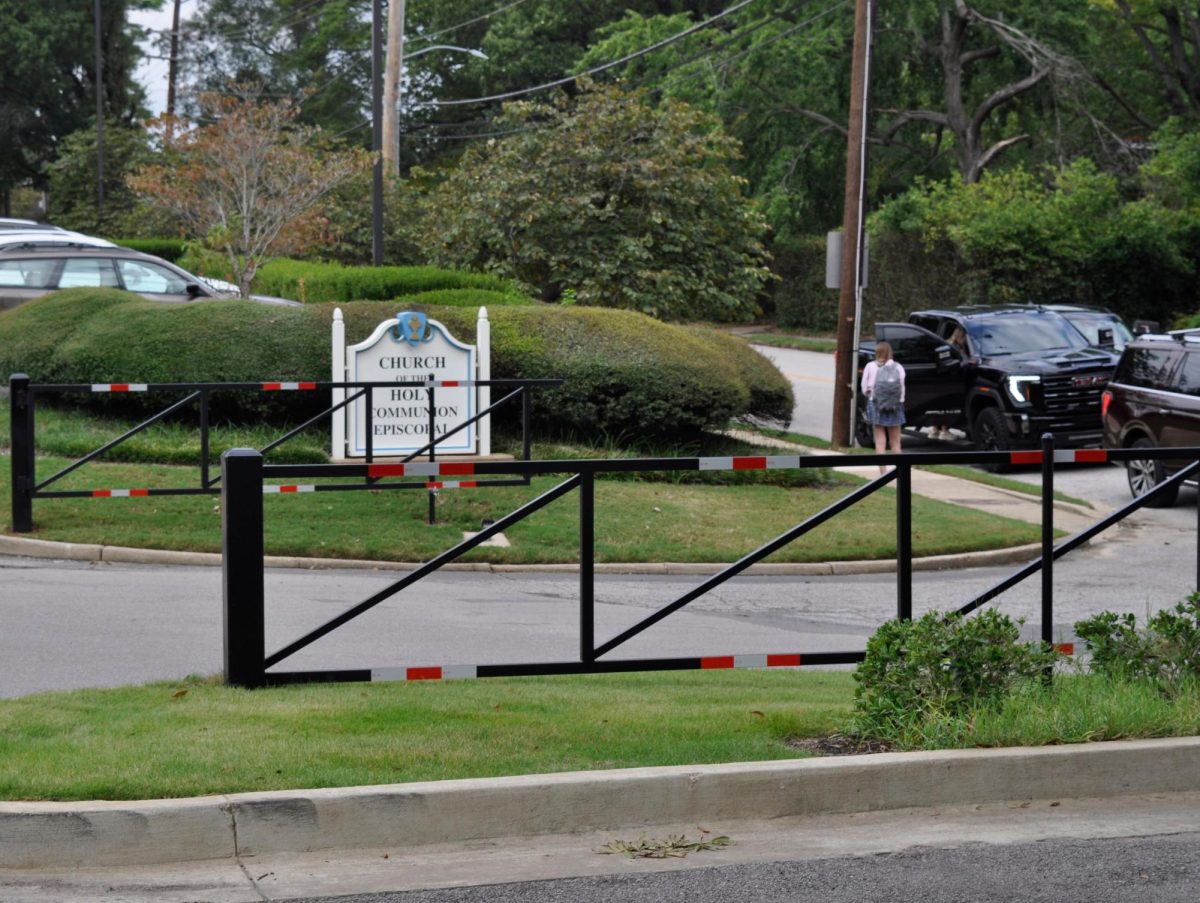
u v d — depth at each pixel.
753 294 31.36
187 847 6.58
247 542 8.74
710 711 8.72
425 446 17.61
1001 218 44.28
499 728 8.07
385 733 7.86
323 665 10.78
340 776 7.03
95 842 6.50
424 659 11.07
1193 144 45.25
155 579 14.18
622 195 29.86
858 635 12.73
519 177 29.52
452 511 17.41
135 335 21.72
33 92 75.50
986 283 44.88
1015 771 7.56
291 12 88.12
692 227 29.58
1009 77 53.50
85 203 59.91
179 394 21.39
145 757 7.24
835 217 62.56
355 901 6.18
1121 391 21.88
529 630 12.41
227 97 35.62
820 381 41.34
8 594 13.15
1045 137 51.34
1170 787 7.73
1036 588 15.62
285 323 21.70
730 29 63.16
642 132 29.92
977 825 7.23
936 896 6.32
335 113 81.25
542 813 6.99
